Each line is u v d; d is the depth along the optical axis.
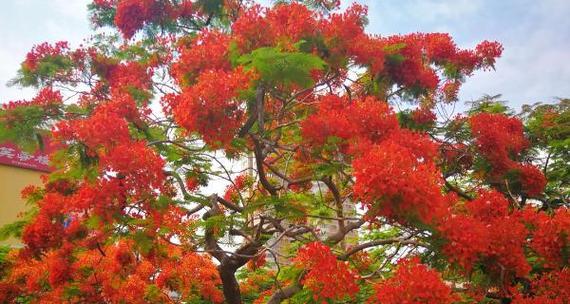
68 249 6.94
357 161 5.13
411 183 4.85
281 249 11.38
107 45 9.54
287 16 7.29
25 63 8.90
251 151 7.89
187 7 9.59
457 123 9.38
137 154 5.82
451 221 5.39
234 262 7.79
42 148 7.77
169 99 6.86
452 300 4.77
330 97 7.39
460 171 9.19
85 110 7.95
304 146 6.91
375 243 6.23
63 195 7.16
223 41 7.11
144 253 6.85
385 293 4.87
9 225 7.41
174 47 9.28
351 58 7.54
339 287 5.21
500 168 8.66
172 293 8.84
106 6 9.99
